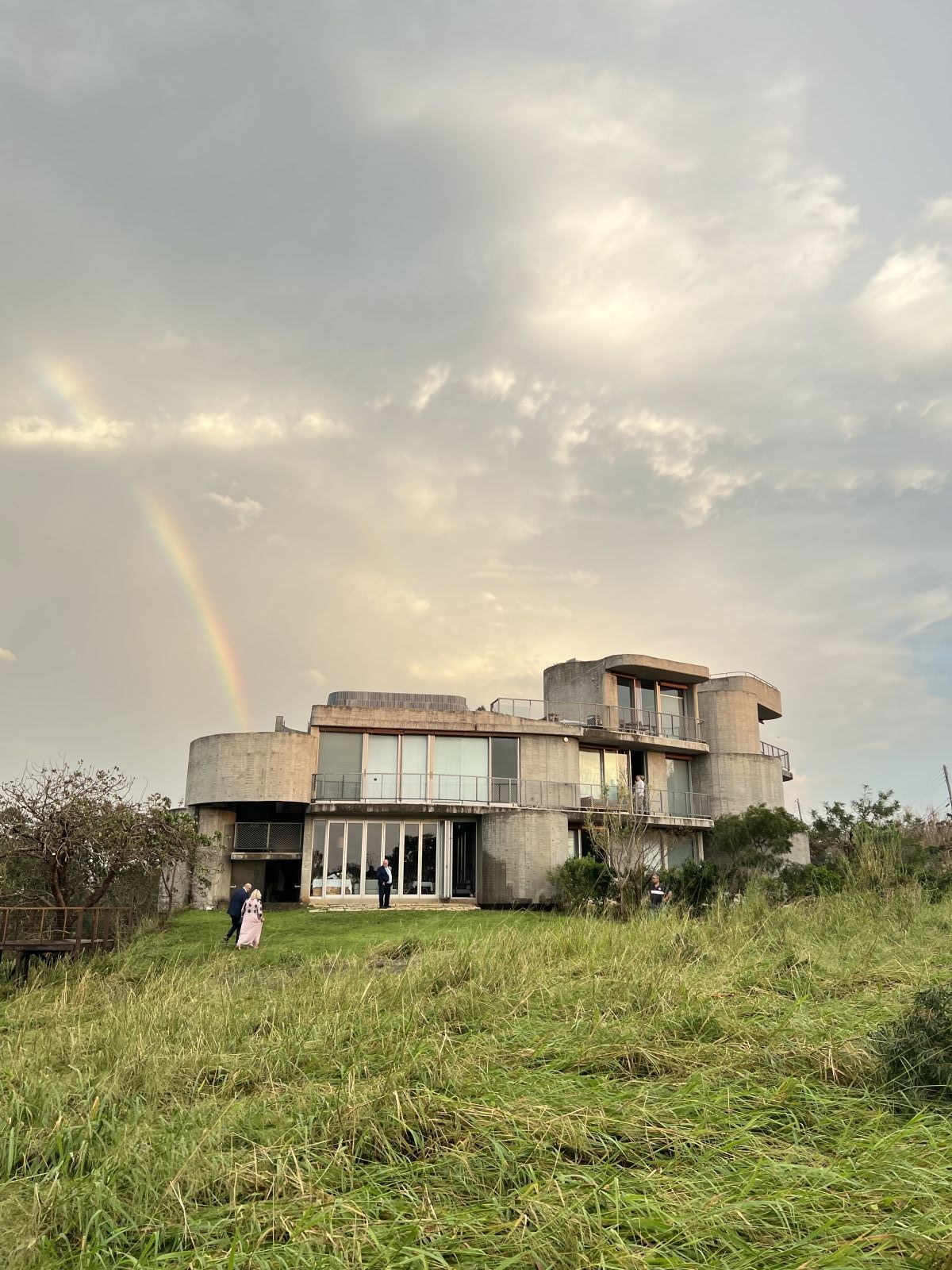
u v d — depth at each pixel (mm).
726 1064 6172
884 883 18234
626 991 8328
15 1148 5219
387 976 10539
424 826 30625
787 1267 3619
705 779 36844
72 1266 3998
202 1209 4469
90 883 20578
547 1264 3676
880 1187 4199
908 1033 6070
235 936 18484
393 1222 4133
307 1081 6430
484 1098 5617
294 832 30453
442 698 34125
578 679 37062
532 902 28625
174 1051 7434
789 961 9859
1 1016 10453
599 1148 4910
